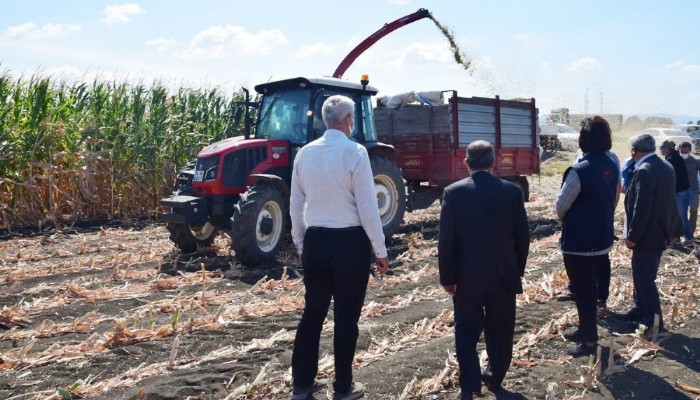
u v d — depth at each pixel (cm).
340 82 849
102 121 1237
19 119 1141
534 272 731
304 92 843
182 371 416
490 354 389
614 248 851
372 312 558
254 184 776
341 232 361
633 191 513
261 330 509
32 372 416
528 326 524
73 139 1188
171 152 1308
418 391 389
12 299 607
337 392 376
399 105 1097
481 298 367
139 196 1259
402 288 663
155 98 1312
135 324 494
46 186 1148
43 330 502
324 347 471
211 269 755
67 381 404
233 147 796
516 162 1123
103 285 664
